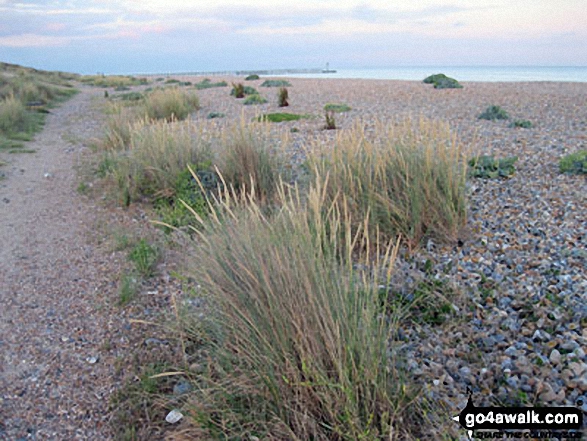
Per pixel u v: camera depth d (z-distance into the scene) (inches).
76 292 173.8
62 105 782.5
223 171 252.5
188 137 286.4
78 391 123.8
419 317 137.6
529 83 796.0
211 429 102.2
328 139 364.5
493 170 257.8
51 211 263.3
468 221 197.5
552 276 151.2
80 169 349.1
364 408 98.4
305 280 101.2
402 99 607.5
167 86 1038.4
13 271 191.9
